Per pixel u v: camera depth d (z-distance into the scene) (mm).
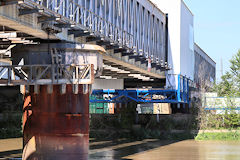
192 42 70438
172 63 57750
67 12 26031
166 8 58469
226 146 50562
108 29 33562
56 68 25703
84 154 27469
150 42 50812
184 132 60938
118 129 63094
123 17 41375
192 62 70688
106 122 64625
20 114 63156
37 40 27312
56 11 23859
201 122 62781
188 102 62562
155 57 52281
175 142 54094
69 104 27141
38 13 22266
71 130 27141
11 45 28672
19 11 21156
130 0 43812
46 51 26875
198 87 71812
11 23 21016
